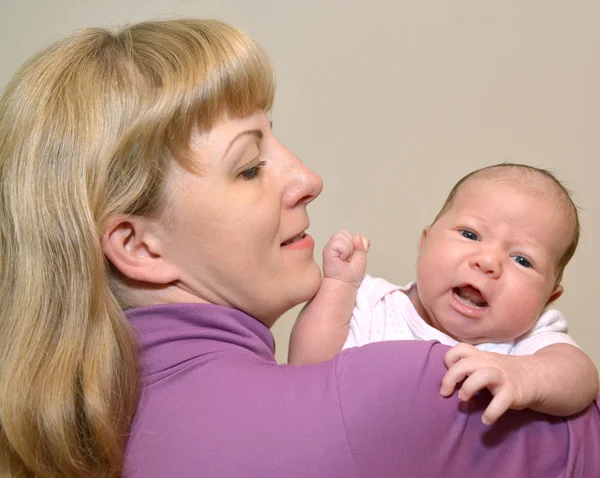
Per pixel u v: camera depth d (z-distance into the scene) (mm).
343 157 1896
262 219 936
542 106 1815
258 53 954
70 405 850
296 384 787
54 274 884
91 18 1829
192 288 957
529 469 820
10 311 903
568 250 1196
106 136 875
